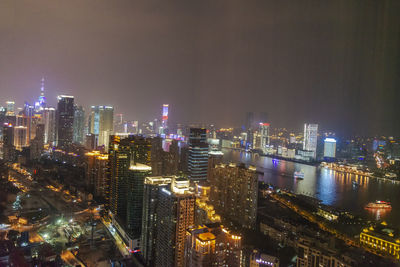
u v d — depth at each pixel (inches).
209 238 5511.8
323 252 6594.5
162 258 7288.4
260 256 6756.9
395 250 7711.6
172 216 6934.1
